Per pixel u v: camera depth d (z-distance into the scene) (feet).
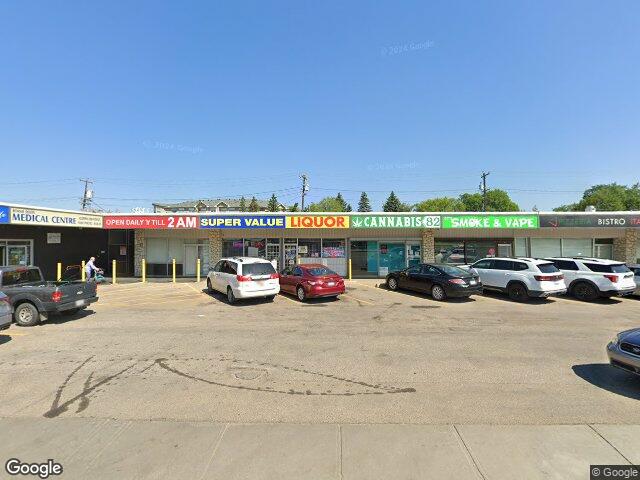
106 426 14.35
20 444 13.05
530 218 69.51
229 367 21.57
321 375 20.22
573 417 15.23
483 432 13.78
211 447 12.74
